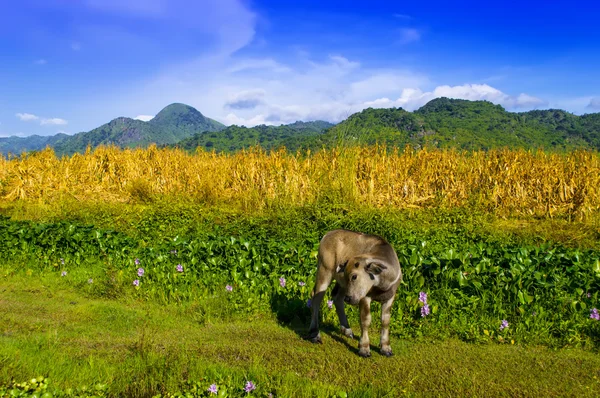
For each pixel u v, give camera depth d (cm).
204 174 1912
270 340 645
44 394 455
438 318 687
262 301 758
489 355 604
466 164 1802
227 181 1894
